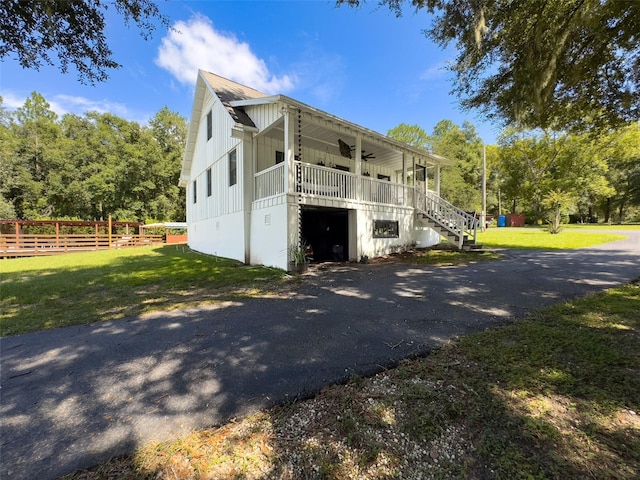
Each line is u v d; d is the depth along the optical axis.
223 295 5.98
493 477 1.56
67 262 11.55
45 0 3.68
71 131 33.00
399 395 2.35
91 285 7.09
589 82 5.24
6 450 1.90
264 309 4.93
